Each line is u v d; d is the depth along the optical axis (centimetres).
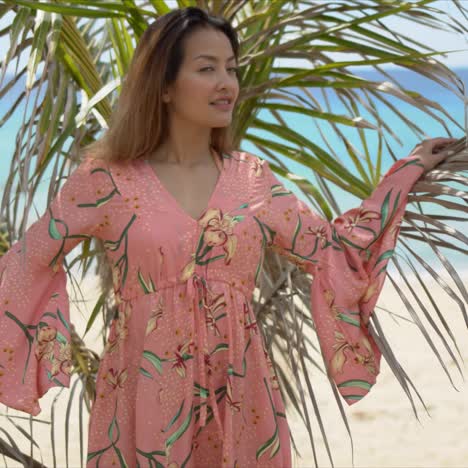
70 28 183
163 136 166
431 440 390
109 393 159
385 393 472
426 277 852
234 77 165
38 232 159
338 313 166
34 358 159
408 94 183
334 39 189
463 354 550
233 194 162
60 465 352
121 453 154
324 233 168
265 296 194
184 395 152
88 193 160
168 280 155
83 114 165
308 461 368
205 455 158
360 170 198
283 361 207
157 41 161
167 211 157
